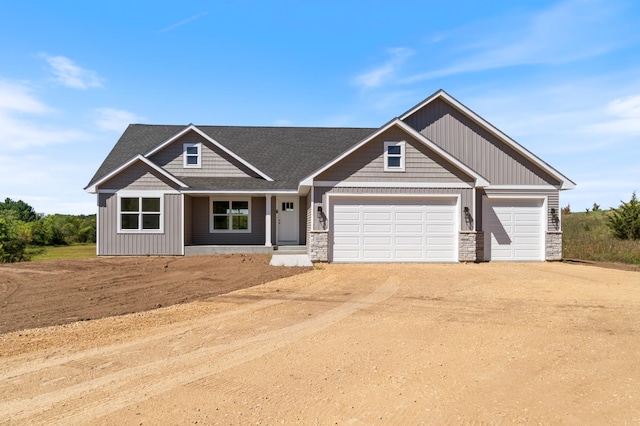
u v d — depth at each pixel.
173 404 4.47
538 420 4.10
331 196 16.56
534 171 18.48
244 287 11.51
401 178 16.73
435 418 4.14
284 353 6.09
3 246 20.00
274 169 21.41
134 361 5.79
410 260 16.77
